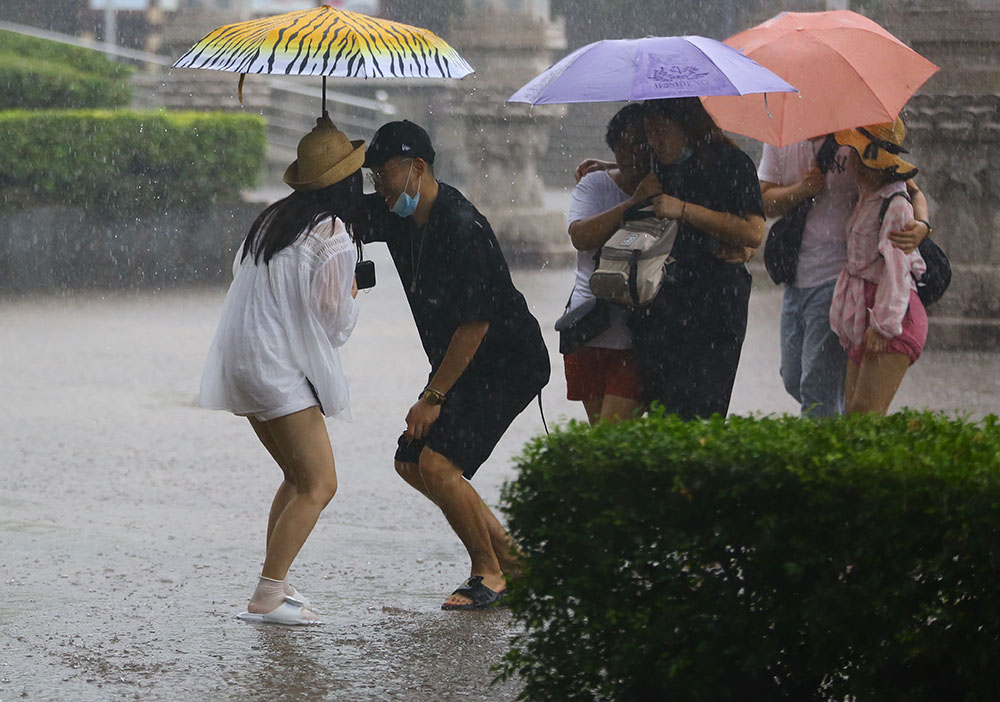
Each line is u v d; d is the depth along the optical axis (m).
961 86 37.91
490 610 15.83
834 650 10.28
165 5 116.56
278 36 14.92
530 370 15.73
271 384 14.62
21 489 23.39
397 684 13.08
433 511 22.27
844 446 10.51
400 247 15.71
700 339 16.27
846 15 18.30
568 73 16.22
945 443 10.56
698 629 10.52
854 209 18.52
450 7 114.56
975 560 9.80
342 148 14.82
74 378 35.34
